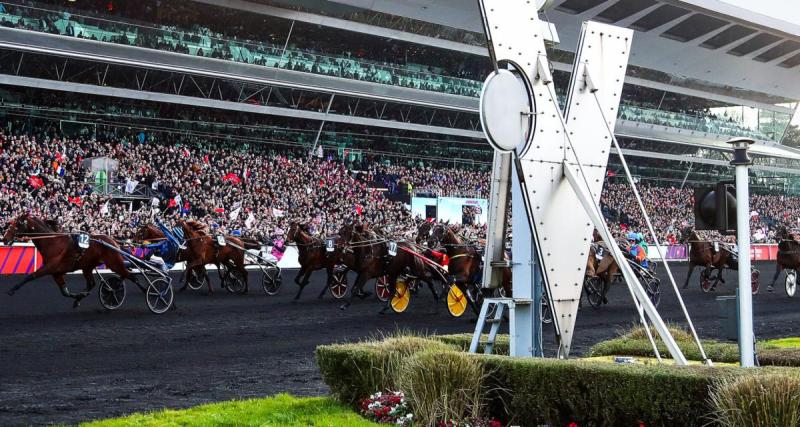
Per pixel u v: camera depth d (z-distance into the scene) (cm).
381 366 823
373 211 4319
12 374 1164
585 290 2250
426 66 5400
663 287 3077
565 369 695
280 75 4366
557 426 705
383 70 4909
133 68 3900
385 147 5128
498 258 892
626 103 6862
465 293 1867
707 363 779
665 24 6309
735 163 718
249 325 1750
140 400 974
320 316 1928
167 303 1973
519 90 823
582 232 852
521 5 827
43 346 1432
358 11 4675
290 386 1075
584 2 5728
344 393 852
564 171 835
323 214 4038
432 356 751
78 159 3588
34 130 3772
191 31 4253
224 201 3794
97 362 1276
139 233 2284
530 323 857
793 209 7469
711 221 747
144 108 4100
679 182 7000
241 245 2414
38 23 3609
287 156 4600
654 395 644
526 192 813
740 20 6594
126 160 3719
